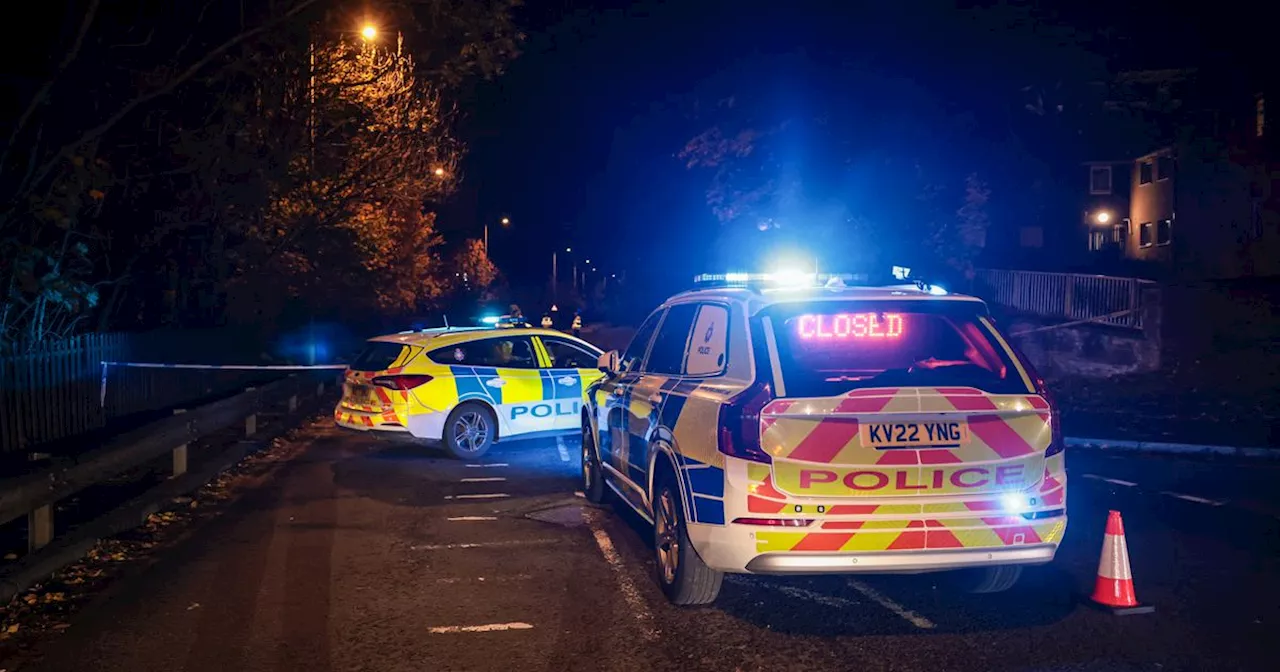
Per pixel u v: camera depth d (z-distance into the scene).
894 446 5.57
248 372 23.44
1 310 13.87
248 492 10.53
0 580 6.45
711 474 5.78
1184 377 17.88
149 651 5.69
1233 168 29.91
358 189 20.77
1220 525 8.48
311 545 8.17
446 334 13.20
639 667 5.38
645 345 8.30
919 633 5.88
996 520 5.63
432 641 5.82
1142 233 36.66
